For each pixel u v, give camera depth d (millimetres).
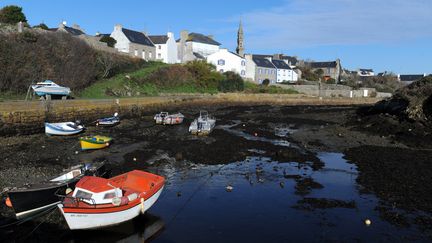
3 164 21031
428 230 13492
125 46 78250
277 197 17125
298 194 17516
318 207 15844
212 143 28594
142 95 56500
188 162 23156
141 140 29578
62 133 29688
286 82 98500
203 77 77062
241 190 18094
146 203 14586
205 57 98500
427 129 31484
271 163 23344
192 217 14891
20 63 41969
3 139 27422
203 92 73312
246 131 36156
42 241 12539
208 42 105938
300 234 13375
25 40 45281
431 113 33031
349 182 19281
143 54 82625
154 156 24266
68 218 12773
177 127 36656
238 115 51469
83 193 13438
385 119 36500
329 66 120000
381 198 16734
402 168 21203
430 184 18297
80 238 13266
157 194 15320
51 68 45969
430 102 34000
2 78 38938
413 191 17391
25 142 27125
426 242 12617
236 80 81062
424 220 14312
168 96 58344
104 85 54500
